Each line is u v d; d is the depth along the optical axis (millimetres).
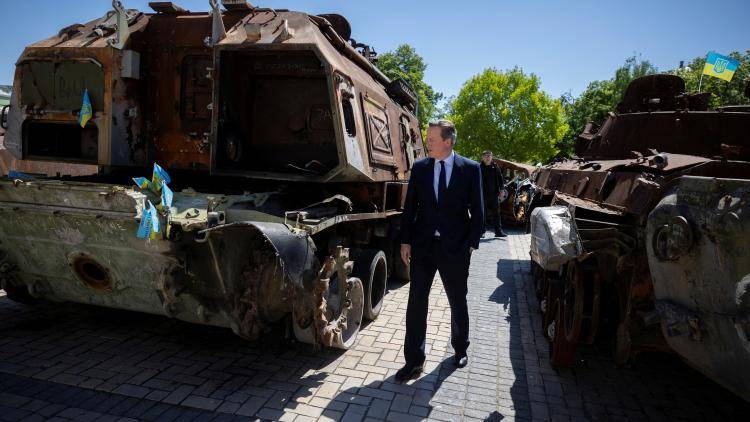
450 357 4344
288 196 4387
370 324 5102
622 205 3588
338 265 3855
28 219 3576
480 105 40312
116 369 3793
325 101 4910
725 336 2162
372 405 3441
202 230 3080
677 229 2451
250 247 3535
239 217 3391
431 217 3838
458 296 3986
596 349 4633
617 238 3285
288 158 5008
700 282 2330
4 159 6543
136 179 3322
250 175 4496
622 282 3531
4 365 3740
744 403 3668
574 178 5426
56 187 3383
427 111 46625
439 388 3754
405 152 6801
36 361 3844
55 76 4562
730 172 3486
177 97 4852
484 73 40656
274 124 5035
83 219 3379
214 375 3777
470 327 5199
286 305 3846
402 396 3596
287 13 4777
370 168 4867
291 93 4992
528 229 8680
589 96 51469
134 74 4598
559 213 3652
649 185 3135
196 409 3271
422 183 3871
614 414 3463
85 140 4879
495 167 11547
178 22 4867
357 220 4824
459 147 41562
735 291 2074
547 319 4750
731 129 5227
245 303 3521
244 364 4000
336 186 5258
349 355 4281
